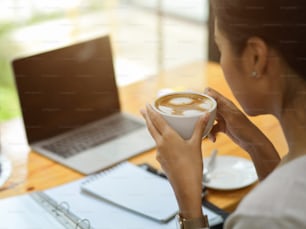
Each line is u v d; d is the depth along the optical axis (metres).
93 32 3.31
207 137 1.00
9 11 3.29
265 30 0.68
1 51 2.94
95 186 1.12
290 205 0.63
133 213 1.03
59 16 3.39
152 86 1.69
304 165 0.67
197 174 0.77
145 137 1.36
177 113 0.80
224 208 1.07
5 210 1.05
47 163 1.26
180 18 3.42
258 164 0.96
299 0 0.66
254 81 0.73
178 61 2.67
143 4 3.72
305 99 0.71
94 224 1.00
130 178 1.14
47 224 1.00
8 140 1.37
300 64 0.69
